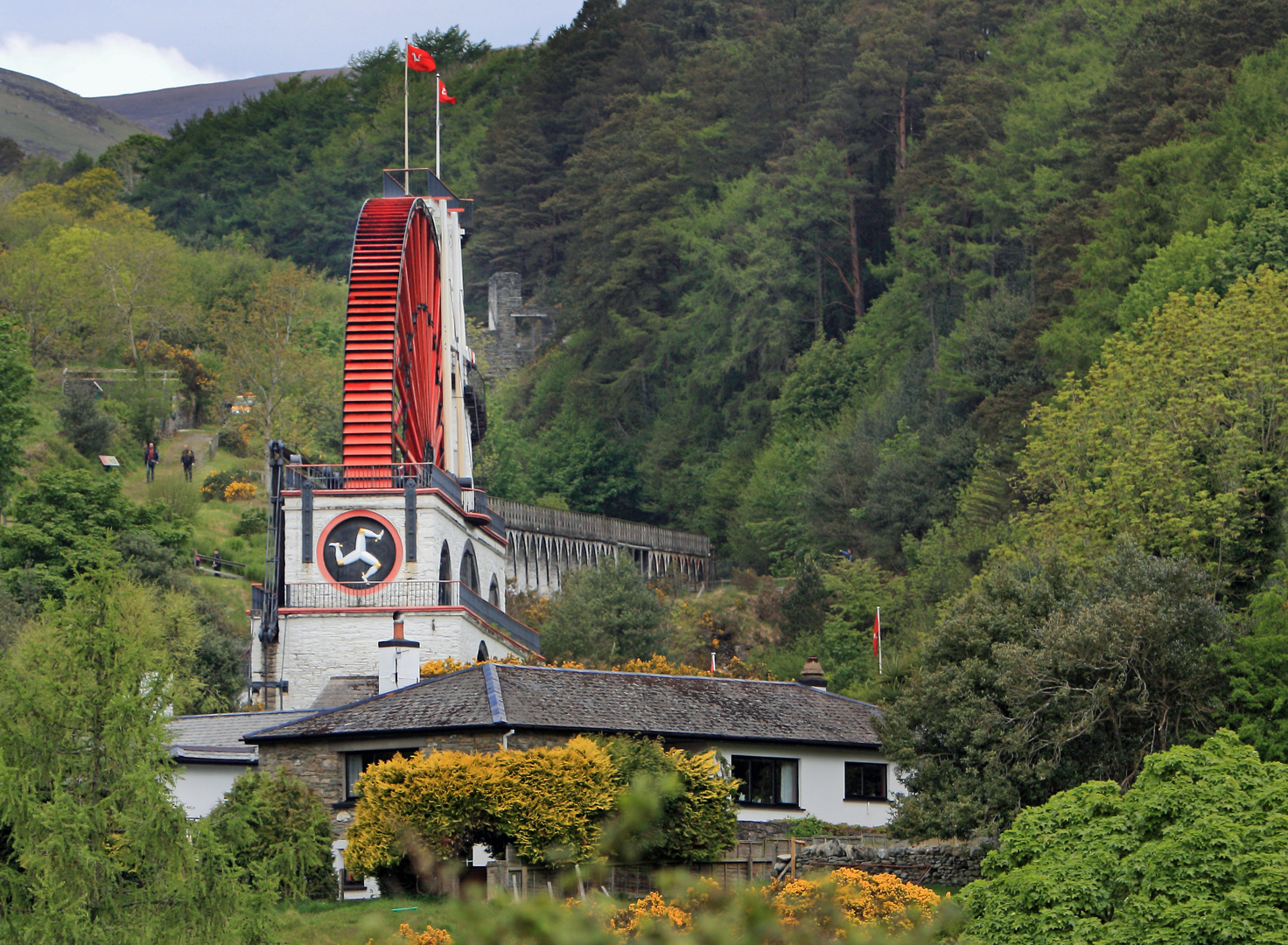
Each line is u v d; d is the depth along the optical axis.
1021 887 82.44
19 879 79.19
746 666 191.25
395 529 178.12
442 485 186.12
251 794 101.56
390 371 183.62
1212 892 77.88
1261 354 176.75
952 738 121.94
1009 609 129.25
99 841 81.44
